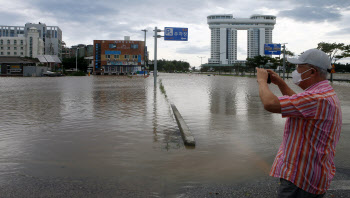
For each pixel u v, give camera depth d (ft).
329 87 6.77
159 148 18.13
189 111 34.19
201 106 38.78
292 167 6.64
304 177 6.52
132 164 14.98
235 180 12.86
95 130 23.44
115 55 258.98
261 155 16.75
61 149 17.81
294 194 6.70
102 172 13.80
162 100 46.16
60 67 337.72
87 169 14.21
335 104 6.44
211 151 17.54
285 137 6.91
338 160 16.02
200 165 14.88
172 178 13.06
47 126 25.03
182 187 12.04
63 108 36.58
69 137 20.98
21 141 19.77
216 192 11.56
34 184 12.29
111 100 46.01
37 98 49.14
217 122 27.30
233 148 18.25
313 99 6.33
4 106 38.50
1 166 14.65
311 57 6.90
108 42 257.75
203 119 28.89
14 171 13.92
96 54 258.16
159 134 22.09
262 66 232.32
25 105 39.60
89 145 18.79
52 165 14.80
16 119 28.53
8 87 79.25
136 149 17.87
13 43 447.01
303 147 6.54
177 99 47.73
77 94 57.06
